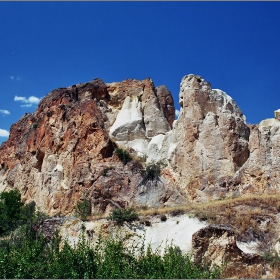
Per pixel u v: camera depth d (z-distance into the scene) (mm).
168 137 49000
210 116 45062
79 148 49781
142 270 21109
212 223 32562
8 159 67125
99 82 61125
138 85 60625
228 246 28984
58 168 51062
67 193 46906
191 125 45156
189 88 47219
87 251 22125
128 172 44938
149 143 52938
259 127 44844
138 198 42094
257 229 31953
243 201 35000
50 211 48000
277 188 38906
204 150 43625
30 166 57375
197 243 29438
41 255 23641
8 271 21594
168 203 41000
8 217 45344
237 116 46406
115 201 42125
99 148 47969
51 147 54094
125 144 53750
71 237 32875
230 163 42156
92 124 49938
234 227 32094
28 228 34656
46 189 50312
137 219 34406
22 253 23391
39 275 21203
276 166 39906
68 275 20844
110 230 33188
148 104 58500
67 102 58125
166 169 45031
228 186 40969
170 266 20859
